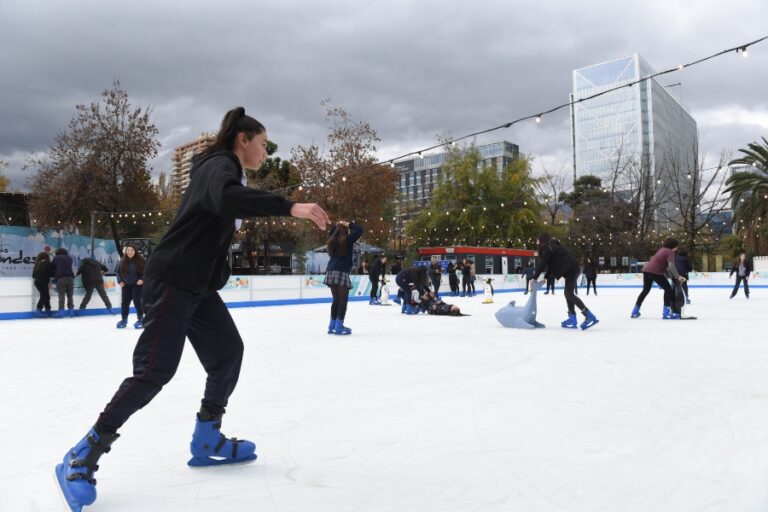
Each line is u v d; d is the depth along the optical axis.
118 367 4.95
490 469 2.16
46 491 1.96
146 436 2.67
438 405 3.27
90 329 8.97
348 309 13.82
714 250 38.97
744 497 1.84
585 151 89.81
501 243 35.09
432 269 19.59
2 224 24.47
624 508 1.77
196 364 5.02
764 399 3.35
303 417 3.02
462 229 35.88
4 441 2.63
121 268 9.09
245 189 1.73
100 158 23.55
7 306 11.44
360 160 30.97
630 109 84.50
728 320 9.02
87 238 18.42
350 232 7.52
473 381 4.03
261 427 2.82
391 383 3.99
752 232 29.53
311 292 17.86
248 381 4.10
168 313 1.90
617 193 42.22
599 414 3.01
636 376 4.14
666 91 88.62
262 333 7.78
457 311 11.00
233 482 2.04
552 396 3.48
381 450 2.42
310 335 7.44
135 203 24.53
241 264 30.03
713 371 4.34
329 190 30.33
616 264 38.88
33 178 23.56
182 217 1.90
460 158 37.44
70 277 11.79
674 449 2.39
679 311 9.32
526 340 6.57
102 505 1.83
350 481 2.05
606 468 2.15
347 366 4.78
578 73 91.12
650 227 41.22
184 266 1.88
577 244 40.62
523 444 2.49
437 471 2.15
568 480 2.03
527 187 36.59
